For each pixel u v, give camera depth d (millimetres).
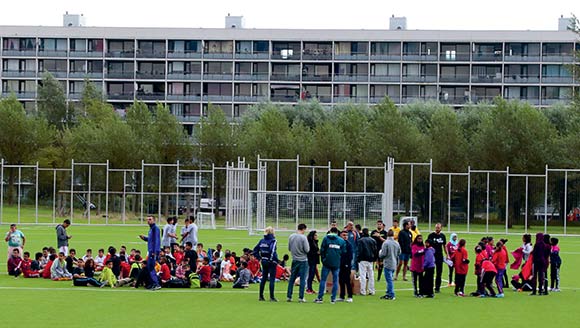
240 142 89250
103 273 33250
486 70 133875
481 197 87938
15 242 38469
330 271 29281
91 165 78750
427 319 25594
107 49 138750
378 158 83688
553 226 85250
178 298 29859
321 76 136375
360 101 124750
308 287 31766
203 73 137375
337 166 86562
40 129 95062
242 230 70312
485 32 132625
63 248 39281
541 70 132125
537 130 83750
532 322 25359
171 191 90062
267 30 136375
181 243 40969
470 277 39000
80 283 33094
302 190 87125
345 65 136875
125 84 138750
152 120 94625
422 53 134500
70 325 23578
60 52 138000
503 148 83500
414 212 87688
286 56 136750
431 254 31156
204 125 91812
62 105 130000
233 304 28375
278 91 137750
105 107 113750
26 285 33094
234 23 143750
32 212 85812
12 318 24781
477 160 85312
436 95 134625
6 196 94438
